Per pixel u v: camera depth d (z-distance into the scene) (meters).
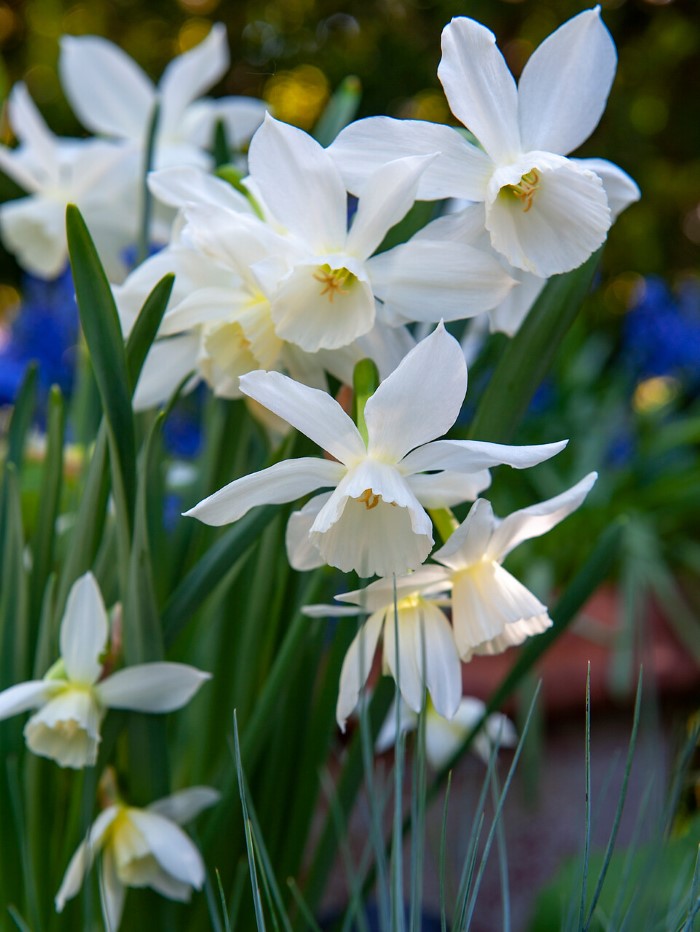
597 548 0.35
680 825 0.42
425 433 0.30
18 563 0.37
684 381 1.12
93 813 0.36
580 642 0.70
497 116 0.31
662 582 0.78
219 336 0.33
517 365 0.34
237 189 0.35
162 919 0.36
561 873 0.47
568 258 0.31
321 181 0.31
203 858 0.36
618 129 1.77
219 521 0.30
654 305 1.09
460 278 0.31
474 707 0.43
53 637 0.36
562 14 1.74
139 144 0.46
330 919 0.47
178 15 1.78
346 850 0.35
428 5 1.77
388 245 0.34
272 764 0.37
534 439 1.00
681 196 1.81
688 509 0.92
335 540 0.30
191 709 0.41
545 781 0.61
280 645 0.38
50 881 0.37
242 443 0.38
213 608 0.39
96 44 0.52
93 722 0.34
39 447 0.57
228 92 1.80
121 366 0.32
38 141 0.47
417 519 0.29
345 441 0.30
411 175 0.31
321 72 1.78
